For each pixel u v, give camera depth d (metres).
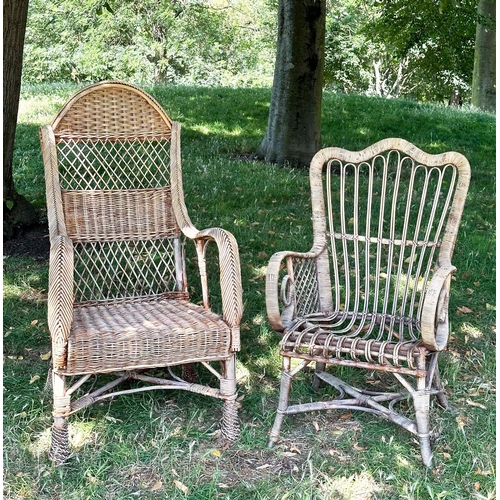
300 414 3.01
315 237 3.15
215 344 2.68
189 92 11.09
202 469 2.60
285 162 7.77
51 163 3.15
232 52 22.39
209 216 5.63
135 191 3.35
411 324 2.93
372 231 5.54
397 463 2.63
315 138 7.87
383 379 3.36
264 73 22.38
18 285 4.28
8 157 5.08
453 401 3.11
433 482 2.54
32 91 10.78
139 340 2.56
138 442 2.74
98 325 2.70
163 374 3.30
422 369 2.52
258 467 2.63
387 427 2.90
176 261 3.38
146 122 3.39
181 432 2.82
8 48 4.83
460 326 3.91
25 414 2.86
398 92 23.50
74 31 19.83
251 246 5.07
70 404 2.64
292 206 6.04
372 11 20.61
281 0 7.73
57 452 2.59
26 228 5.20
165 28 20.12
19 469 2.58
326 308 3.12
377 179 7.20
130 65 19.17
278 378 3.33
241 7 22.53
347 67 21.69
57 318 2.46
